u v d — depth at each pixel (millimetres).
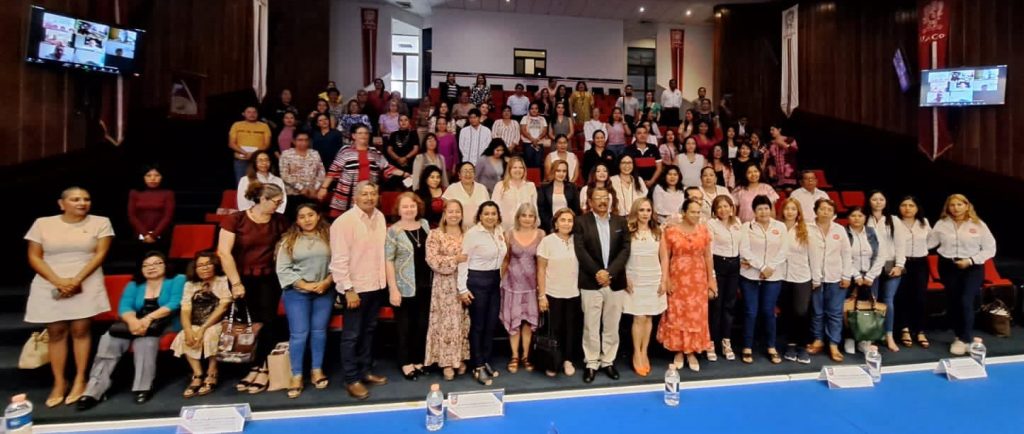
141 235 4664
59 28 4980
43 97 5012
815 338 4203
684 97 14898
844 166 9344
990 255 4211
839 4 9562
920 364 4090
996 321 4684
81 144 5504
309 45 12062
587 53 14320
